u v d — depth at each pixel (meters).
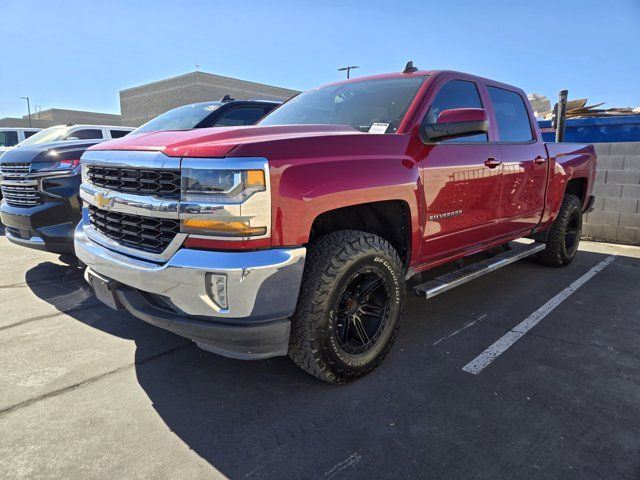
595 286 4.76
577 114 9.30
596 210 7.28
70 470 2.05
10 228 4.65
